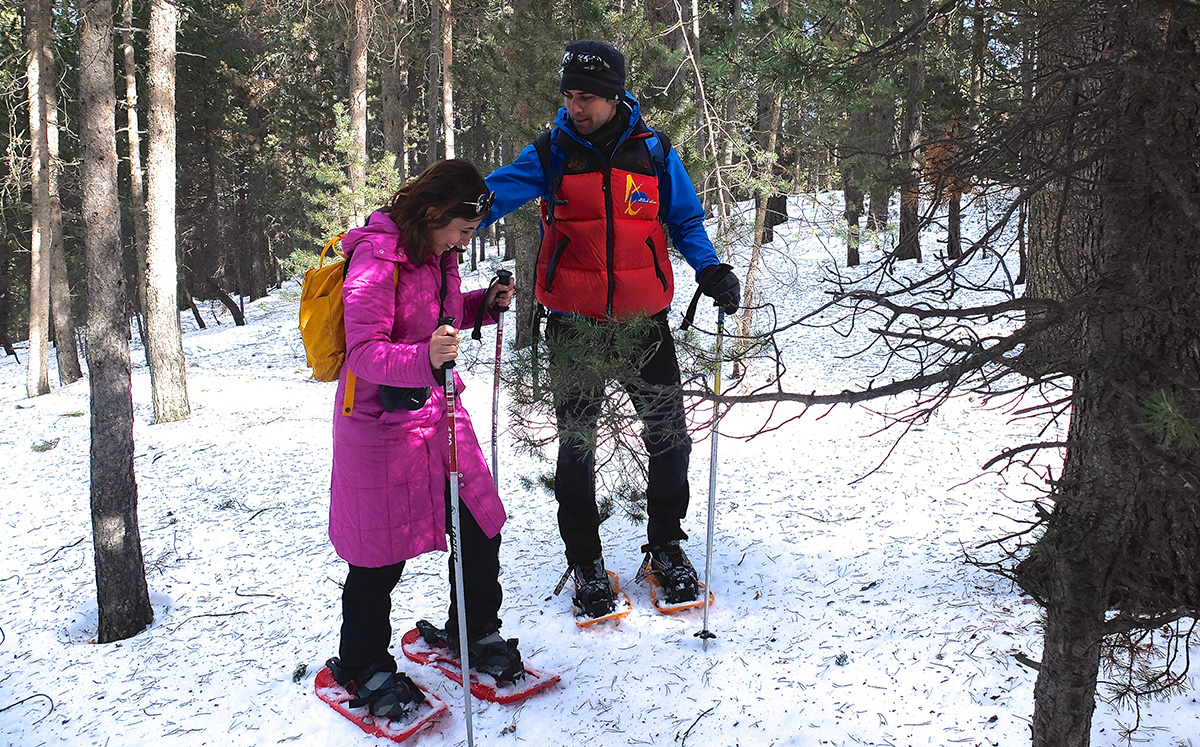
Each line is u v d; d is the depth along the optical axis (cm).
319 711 277
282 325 1864
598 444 195
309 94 2467
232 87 2519
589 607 314
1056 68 159
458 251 260
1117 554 166
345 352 250
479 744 251
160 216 937
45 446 898
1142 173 149
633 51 620
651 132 298
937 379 148
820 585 323
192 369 1373
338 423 256
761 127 738
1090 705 176
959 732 221
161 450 776
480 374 923
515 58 685
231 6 2153
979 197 176
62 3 1416
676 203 307
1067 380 605
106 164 385
